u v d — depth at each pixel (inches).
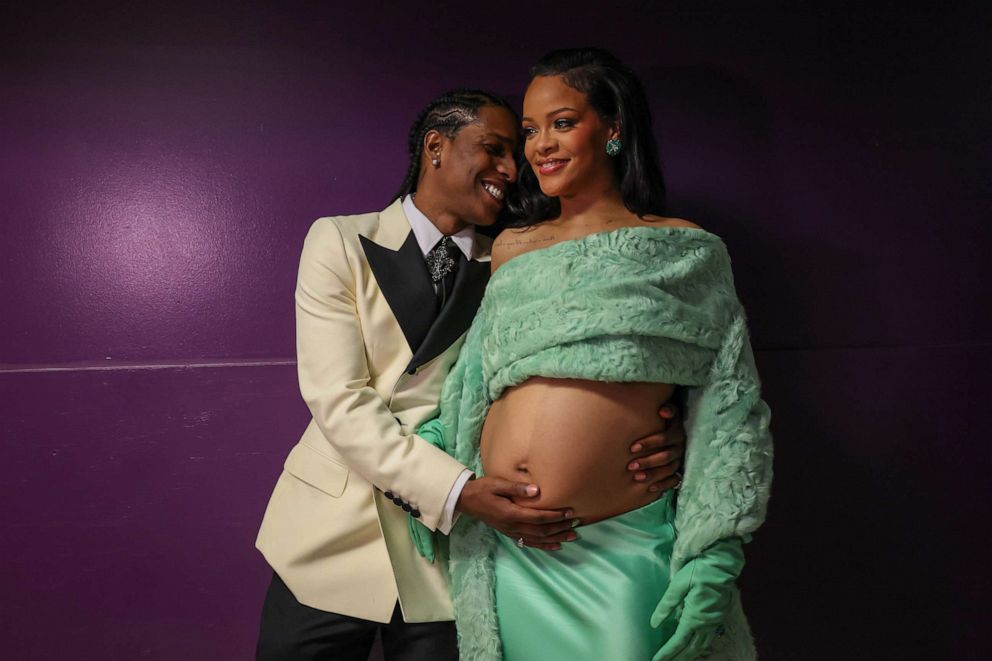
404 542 69.0
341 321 69.5
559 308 61.3
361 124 85.6
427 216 73.6
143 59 84.7
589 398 61.8
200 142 85.1
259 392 85.2
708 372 63.4
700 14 85.3
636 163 66.5
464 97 72.7
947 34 84.7
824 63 85.0
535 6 85.7
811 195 85.0
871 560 85.4
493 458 65.1
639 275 61.4
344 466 69.7
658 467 63.4
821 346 85.2
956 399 85.1
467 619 65.7
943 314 85.0
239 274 85.6
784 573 85.3
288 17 85.4
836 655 85.5
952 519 85.2
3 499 83.9
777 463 85.2
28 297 84.4
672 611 61.7
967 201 84.7
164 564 85.0
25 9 83.9
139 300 85.0
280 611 70.3
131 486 84.7
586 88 65.3
